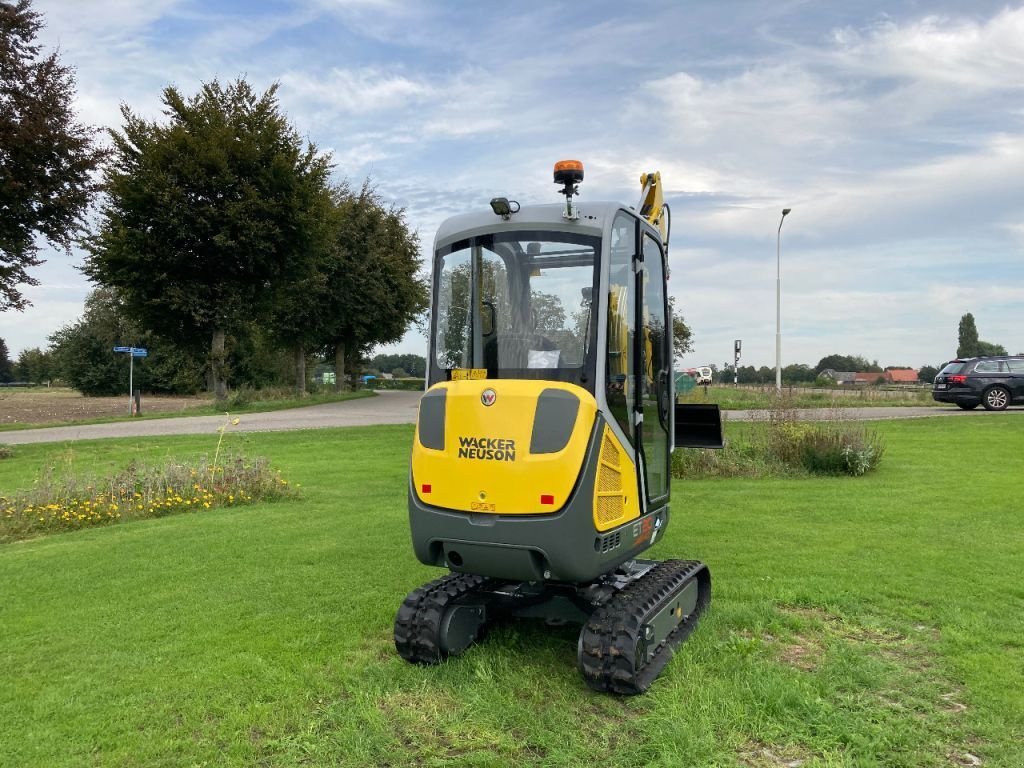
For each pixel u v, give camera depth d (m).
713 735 4.02
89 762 3.97
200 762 3.96
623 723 4.25
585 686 4.71
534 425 4.36
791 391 18.19
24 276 19.34
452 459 4.54
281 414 28.39
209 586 7.07
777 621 5.73
